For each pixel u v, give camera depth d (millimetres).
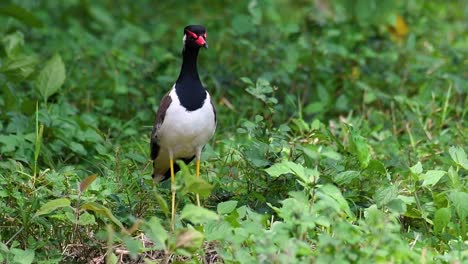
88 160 12836
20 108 13461
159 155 11438
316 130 12023
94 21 20062
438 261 9211
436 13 20406
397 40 18156
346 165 11242
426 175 10609
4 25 18141
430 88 15000
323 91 15070
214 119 11195
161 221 10094
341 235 8641
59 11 20406
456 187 10648
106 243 9898
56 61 13461
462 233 10195
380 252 8523
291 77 15547
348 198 10711
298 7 20547
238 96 14961
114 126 13914
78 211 9852
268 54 16000
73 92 15273
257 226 9133
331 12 19641
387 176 11000
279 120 14375
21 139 12453
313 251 9070
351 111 14258
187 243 8758
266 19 19266
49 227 10031
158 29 18781
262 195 10945
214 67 15773
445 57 17250
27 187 10367
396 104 14938
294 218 8844
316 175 9805
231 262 8969
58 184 10430
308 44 16734
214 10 20703
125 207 10367
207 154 11719
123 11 20656
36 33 18172
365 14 19391
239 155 11586
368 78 15930
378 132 14086
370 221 9570
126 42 18172
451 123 14094
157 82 15383
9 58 13328
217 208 9906
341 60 16375
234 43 16531
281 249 8773
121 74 16016
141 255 9766
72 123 13156
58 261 9586
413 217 10586
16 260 9172
